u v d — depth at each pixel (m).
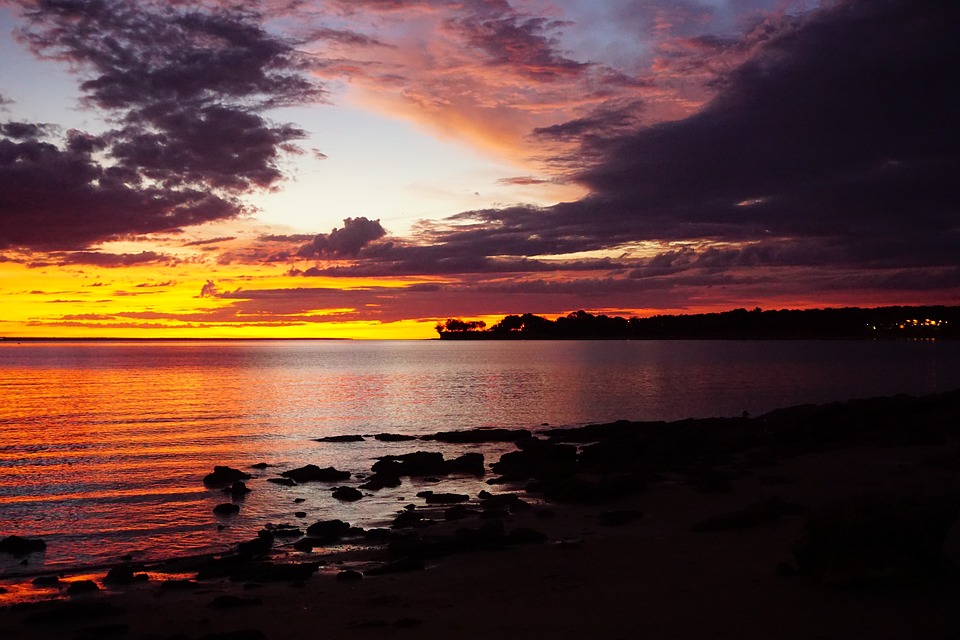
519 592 13.41
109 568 17.81
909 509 12.05
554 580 14.14
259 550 18.84
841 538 11.92
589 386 83.19
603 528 19.61
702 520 19.80
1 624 12.89
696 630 10.39
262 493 27.25
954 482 22.27
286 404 64.56
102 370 122.44
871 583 11.55
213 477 29.44
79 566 18.03
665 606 11.76
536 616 11.75
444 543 17.36
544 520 21.00
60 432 45.06
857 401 44.59
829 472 25.69
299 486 28.59
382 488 28.20
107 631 12.04
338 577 15.42
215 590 15.08
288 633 11.59
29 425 48.09
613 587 13.28
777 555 14.73
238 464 34.34
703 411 57.94
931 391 71.44
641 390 76.31
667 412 57.69
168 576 16.75
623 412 58.09
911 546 11.65
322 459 36.22
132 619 12.92
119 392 75.50
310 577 15.84
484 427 50.34
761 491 23.22
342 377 105.44
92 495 26.91
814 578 12.23
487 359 178.75
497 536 17.95
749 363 129.00
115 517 23.47
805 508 19.41
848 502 12.40
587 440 40.84
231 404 63.81
